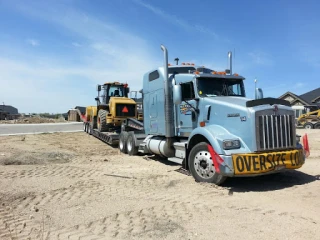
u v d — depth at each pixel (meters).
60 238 4.15
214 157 6.53
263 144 6.48
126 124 13.49
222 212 5.07
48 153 11.55
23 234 4.30
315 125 31.91
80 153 12.80
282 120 6.77
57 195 6.21
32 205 5.58
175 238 4.08
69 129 26.05
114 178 7.80
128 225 4.56
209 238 4.06
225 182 7.13
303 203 5.53
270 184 7.00
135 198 5.96
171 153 9.27
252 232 4.23
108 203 5.64
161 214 5.00
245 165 6.26
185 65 9.44
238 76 8.47
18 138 18.38
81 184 7.11
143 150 11.23
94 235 4.23
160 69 9.70
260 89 8.66
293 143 6.91
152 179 7.67
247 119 6.52
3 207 5.50
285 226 4.43
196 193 6.25
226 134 6.77
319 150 13.29
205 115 7.56
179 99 7.79
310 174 8.04
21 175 8.01
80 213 5.12
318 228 4.34
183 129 8.51
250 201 5.70
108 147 15.32
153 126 10.29
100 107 17.84
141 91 11.32
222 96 7.97
